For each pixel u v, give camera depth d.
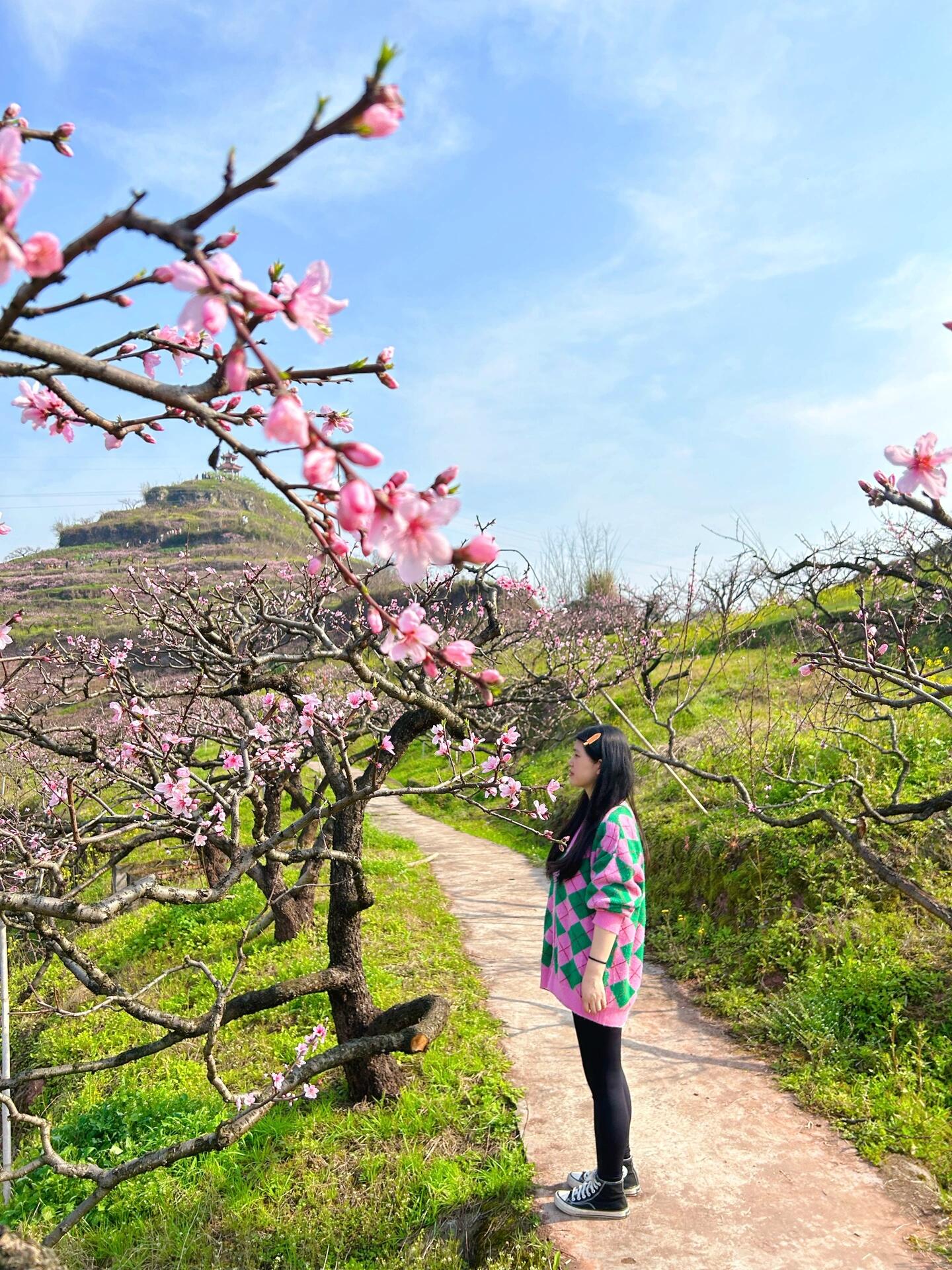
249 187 0.88
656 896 6.36
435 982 5.38
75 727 3.34
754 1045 4.15
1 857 4.11
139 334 1.56
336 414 1.83
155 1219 3.43
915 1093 3.40
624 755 2.77
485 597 4.63
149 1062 5.04
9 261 0.84
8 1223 3.71
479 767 3.77
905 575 4.04
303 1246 3.10
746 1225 2.75
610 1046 2.72
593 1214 2.82
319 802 4.32
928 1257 2.54
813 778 6.10
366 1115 3.83
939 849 4.87
